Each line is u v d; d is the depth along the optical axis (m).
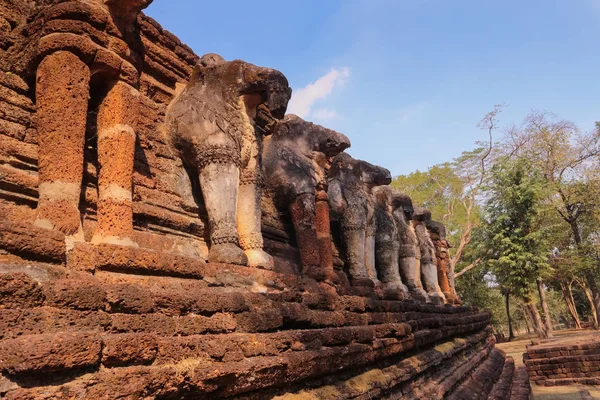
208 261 4.54
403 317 7.34
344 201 7.70
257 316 3.64
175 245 4.31
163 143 4.80
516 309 46.47
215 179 4.55
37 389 1.96
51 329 2.21
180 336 2.88
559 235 26.41
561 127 27.17
